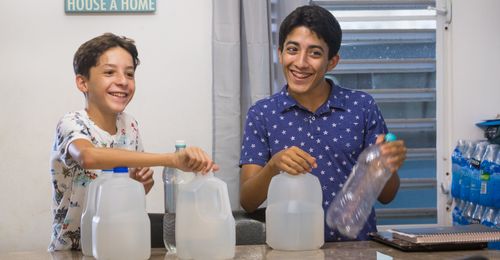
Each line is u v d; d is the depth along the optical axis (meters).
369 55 3.01
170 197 1.63
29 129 2.71
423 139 3.02
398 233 1.51
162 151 2.77
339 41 1.77
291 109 1.85
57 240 1.65
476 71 2.92
